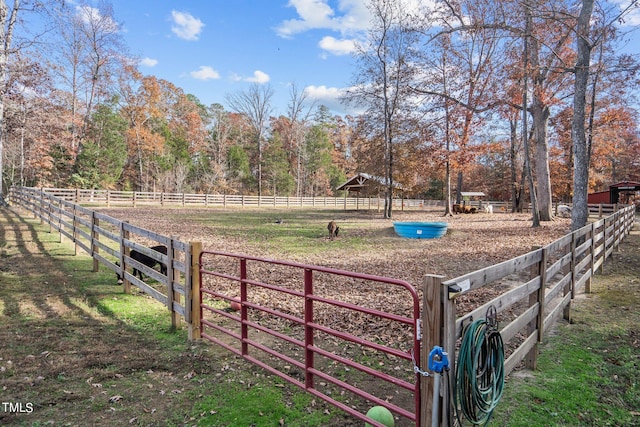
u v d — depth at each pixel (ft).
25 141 92.68
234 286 23.11
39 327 14.78
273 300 20.24
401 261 31.53
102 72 109.29
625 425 9.31
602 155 84.94
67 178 105.09
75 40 102.83
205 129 168.86
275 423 9.16
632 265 27.61
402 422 9.37
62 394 10.19
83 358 12.32
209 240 41.78
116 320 16.14
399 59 74.38
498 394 8.18
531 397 10.37
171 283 15.24
